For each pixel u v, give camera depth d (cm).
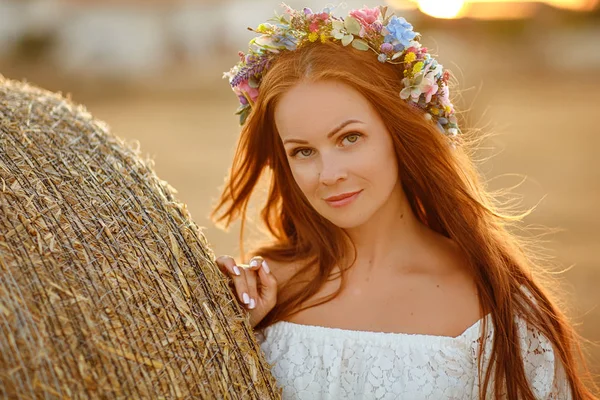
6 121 221
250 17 2573
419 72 216
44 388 161
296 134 211
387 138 217
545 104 1536
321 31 214
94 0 2391
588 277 562
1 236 176
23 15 2341
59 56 2330
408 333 217
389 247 231
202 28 2512
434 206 234
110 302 179
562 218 729
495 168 949
